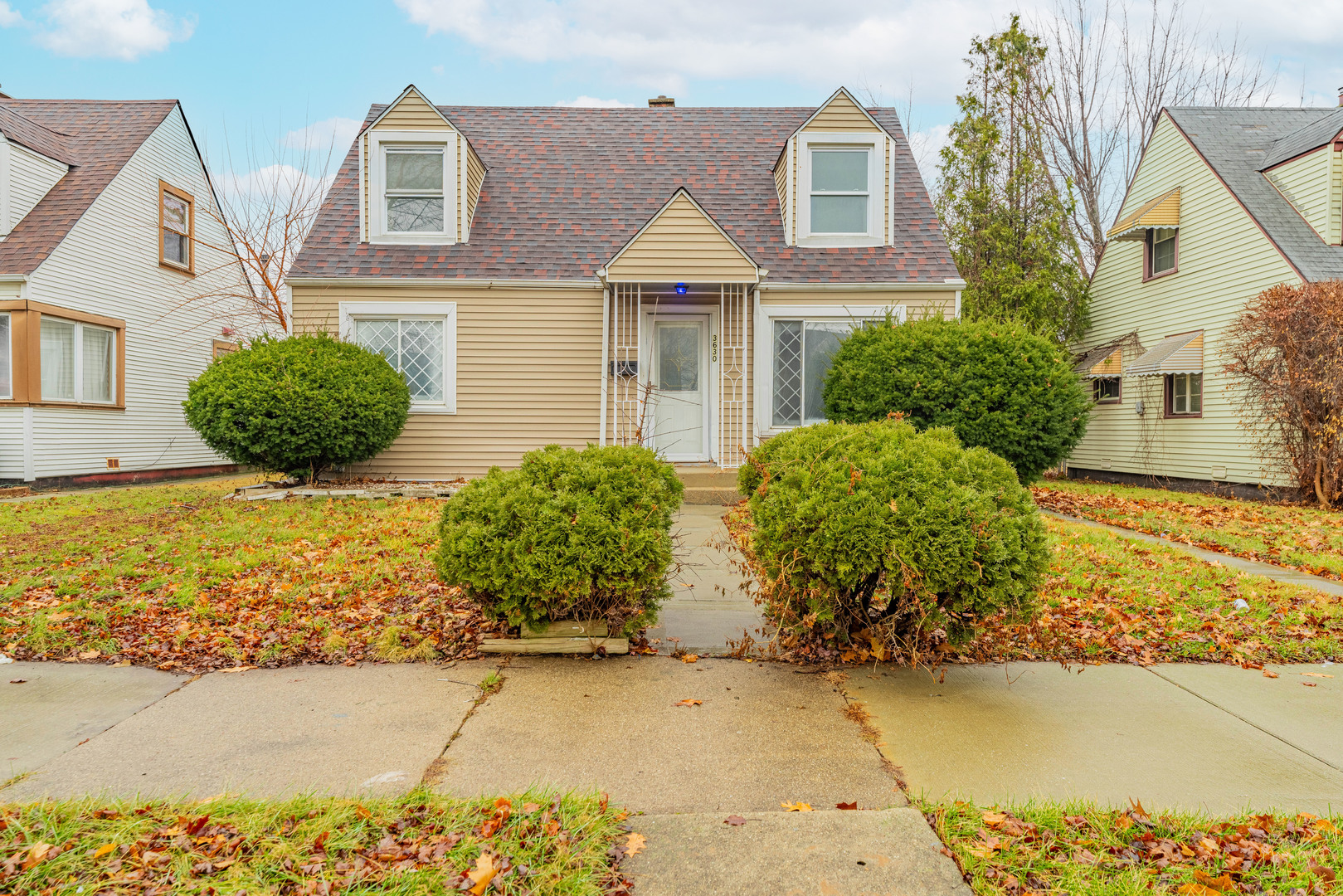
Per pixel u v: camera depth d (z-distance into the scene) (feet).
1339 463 35.50
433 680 13.30
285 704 12.12
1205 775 9.95
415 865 7.64
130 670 13.67
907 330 33.58
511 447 37.86
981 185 62.85
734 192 42.19
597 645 14.66
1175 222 49.62
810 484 13.98
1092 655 14.80
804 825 8.55
